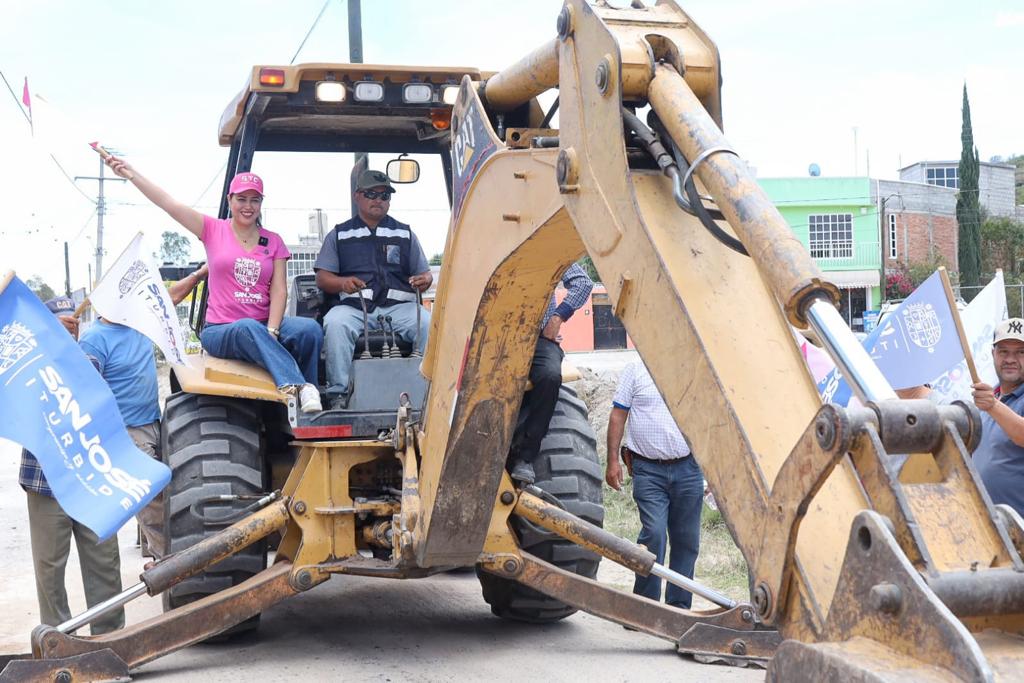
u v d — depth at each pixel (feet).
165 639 16.72
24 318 17.07
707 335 9.17
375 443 18.11
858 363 7.72
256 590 17.38
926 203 177.17
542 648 18.76
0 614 22.53
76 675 16.07
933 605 6.75
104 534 16.21
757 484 8.36
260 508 18.20
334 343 19.21
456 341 15.23
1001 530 7.38
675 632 18.10
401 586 24.68
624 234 10.02
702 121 9.29
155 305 19.34
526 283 14.06
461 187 14.93
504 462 15.90
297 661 17.88
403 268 20.85
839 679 6.97
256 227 20.42
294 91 19.89
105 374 21.30
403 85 20.53
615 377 39.65
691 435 9.18
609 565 27.48
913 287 163.32
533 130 13.83
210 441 18.97
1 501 38.96
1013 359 16.85
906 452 7.71
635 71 10.04
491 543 17.97
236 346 19.19
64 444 16.72
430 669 17.31
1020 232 176.76
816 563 8.06
